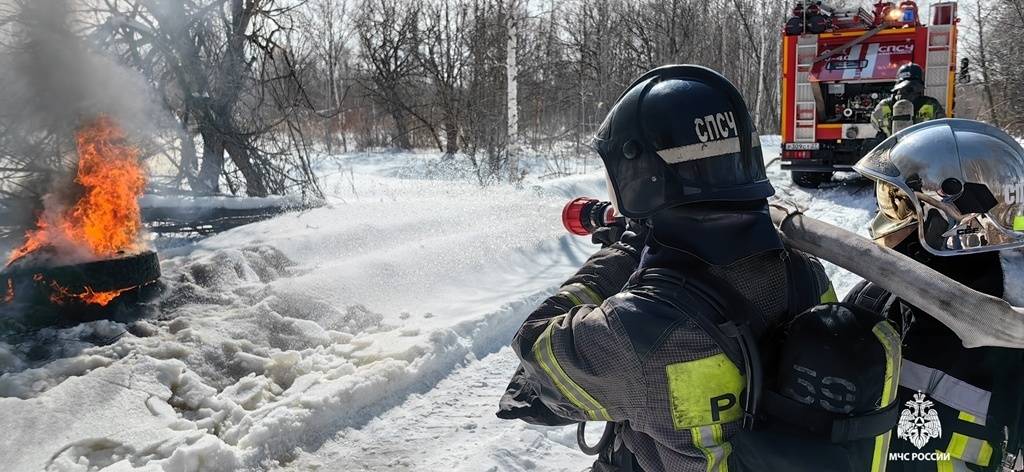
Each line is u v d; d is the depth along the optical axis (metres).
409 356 4.43
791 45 12.66
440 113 23.38
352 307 5.20
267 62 9.77
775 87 31.27
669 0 28.39
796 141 12.82
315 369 4.24
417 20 23.92
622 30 28.77
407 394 4.18
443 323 4.98
